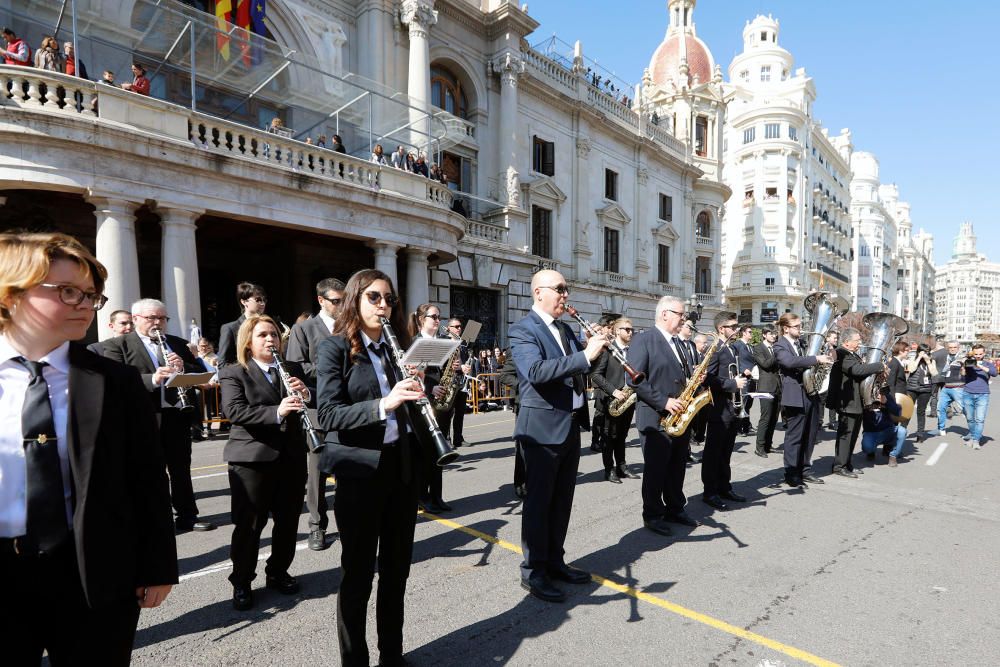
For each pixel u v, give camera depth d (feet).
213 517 15.90
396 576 8.21
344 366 7.92
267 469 10.30
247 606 10.33
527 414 11.19
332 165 35.53
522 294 62.95
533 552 11.08
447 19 58.59
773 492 19.25
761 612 10.42
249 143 31.12
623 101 86.02
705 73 113.29
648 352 15.11
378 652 8.95
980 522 15.94
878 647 9.19
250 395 10.18
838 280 180.55
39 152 23.84
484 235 59.06
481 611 10.39
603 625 9.88
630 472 22.77
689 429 15.74
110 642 5.01
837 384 21.38
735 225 163.53
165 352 13.73
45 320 4.75
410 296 41.04
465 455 25.59
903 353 32.07
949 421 41.45
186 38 33.55
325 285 14.39
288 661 8.64
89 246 35.35
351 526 7.65
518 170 64.23
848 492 19.30
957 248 531.91
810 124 163.94
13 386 4.77
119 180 25.85
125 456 5.22
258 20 41.01
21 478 4.71
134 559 5.15
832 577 12.06
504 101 62.44
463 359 25.63
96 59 33.42
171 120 27.68
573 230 72.90
